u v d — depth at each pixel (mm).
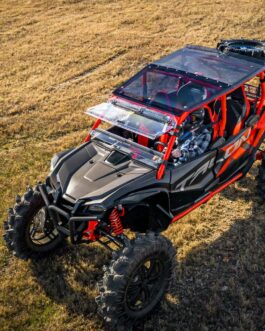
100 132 5602
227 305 4895
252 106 6672
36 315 4855
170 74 5680
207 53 6469
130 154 5207
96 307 4918
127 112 5273
